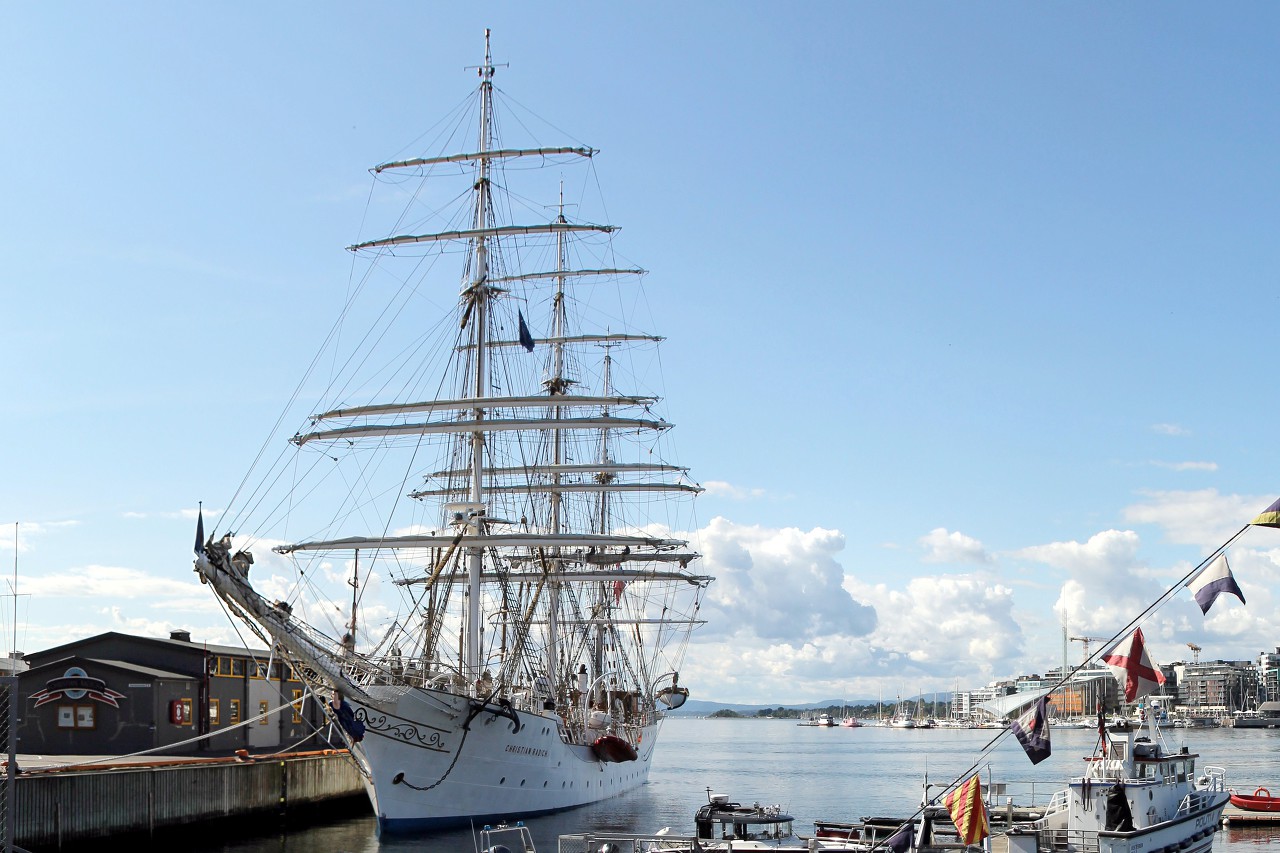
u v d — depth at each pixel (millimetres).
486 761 70375
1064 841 49625
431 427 80562
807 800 107375
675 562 113188
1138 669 42531
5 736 65062
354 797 80812
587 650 118250
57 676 77250
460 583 90250
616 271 113438
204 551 55844
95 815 56156
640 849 50656
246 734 85375
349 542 76438
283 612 59344
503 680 78188
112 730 76375
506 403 81562
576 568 113375
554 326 115250
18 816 51531
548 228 87625
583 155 85438
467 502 78750
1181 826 53562
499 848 52594
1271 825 83875
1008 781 130000
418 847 63062
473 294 84750
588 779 87312
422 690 65000
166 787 61094
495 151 84750
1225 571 39500
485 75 86562
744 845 50000
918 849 46656
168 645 81875
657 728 125812
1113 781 51531
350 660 62656
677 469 103125
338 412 81500
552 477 107188
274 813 70125
